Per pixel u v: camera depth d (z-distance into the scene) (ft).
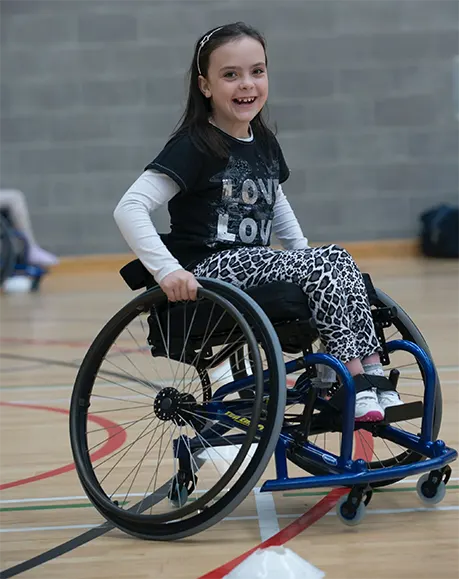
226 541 8.07
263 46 8.98
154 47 35.76
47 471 10.63
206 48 8.84
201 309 8.40
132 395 14.78
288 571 6.97
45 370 17.44
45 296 29.73
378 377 8.36
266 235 9.23
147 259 8.51
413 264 34.55
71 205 36.17
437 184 36.70
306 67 36.06
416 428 11.95
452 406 13.14
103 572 7.39
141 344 20.35
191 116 8.98
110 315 24.79
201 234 8.91
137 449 11.46
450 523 8.34
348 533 8.15
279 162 9.55
